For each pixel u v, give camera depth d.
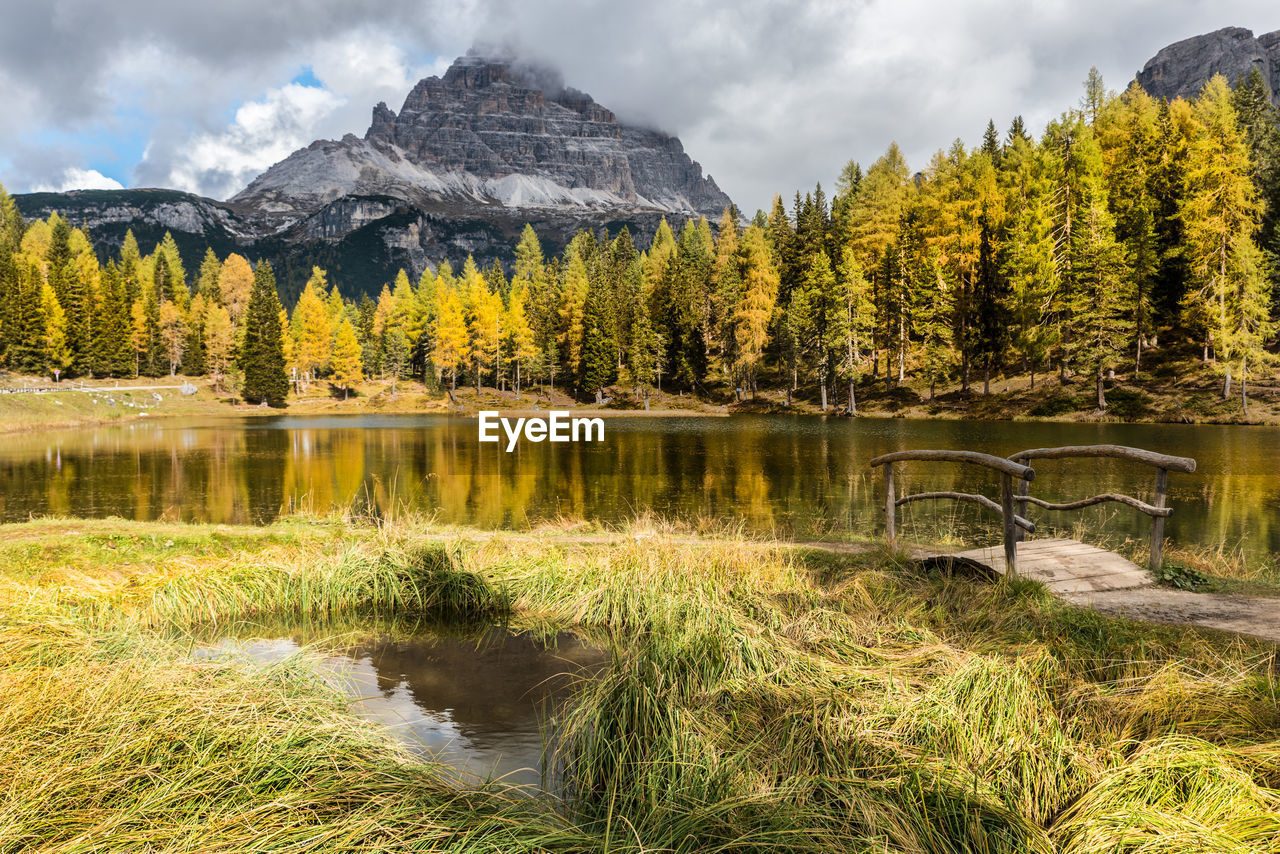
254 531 8.78
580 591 6.67
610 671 4.28
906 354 48.50
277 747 3.15
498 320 72.75
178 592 6.52
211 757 3.02
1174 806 2.62
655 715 3.71
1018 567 6.00
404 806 2.73
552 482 18.77
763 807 2.79
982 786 2.87
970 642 4.43
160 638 5.18
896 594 5.79
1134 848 2.41
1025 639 4.46
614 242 97.50
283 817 2.60
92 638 4.55
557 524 11.85
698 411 57.72
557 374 76.06
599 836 2.75
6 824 2.41
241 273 97.81
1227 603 5.23
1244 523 12.01
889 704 3.55
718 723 3.60
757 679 4.11
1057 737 3.08
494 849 2.52
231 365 80.19
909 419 41.28
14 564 7.20
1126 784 2.75
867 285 44.84
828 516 13.12
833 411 47.12
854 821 2.75
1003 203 43.00
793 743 3.37
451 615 6.71
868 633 4.76
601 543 8.48
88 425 50.06
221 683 3.86
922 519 12.77
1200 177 35.22
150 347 81.81
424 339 85.38
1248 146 44.44
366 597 6.96
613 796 3.09
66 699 3.24
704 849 2.56
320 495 16.95
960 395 42.62
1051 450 6.84
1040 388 39.38
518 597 6.91
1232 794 2.56
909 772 2.99
